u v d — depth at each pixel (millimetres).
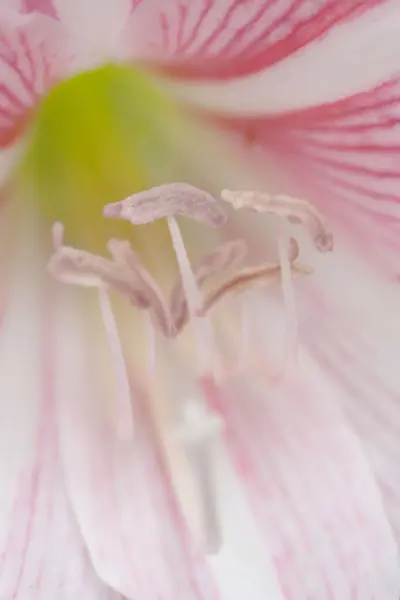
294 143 214
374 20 201
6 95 205
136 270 212
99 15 199
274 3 200
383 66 204
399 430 217
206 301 212
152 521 214
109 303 213
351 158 211
